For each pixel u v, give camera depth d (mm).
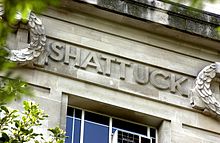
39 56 24547
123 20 26172
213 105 25578
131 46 26047
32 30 24750
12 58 24109
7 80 18906
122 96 25016
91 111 24844
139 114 25000
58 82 24516
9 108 23125
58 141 20109
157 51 26281
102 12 26000
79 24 25766
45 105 23953
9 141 19219
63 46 25188
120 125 24984
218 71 26172
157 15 26438
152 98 25281
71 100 24531
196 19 26844
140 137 24875
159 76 25828
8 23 16344
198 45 26828
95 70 25125
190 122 25297
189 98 25734
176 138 24891
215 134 25406
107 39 25859
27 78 24234
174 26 26453
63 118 23969
